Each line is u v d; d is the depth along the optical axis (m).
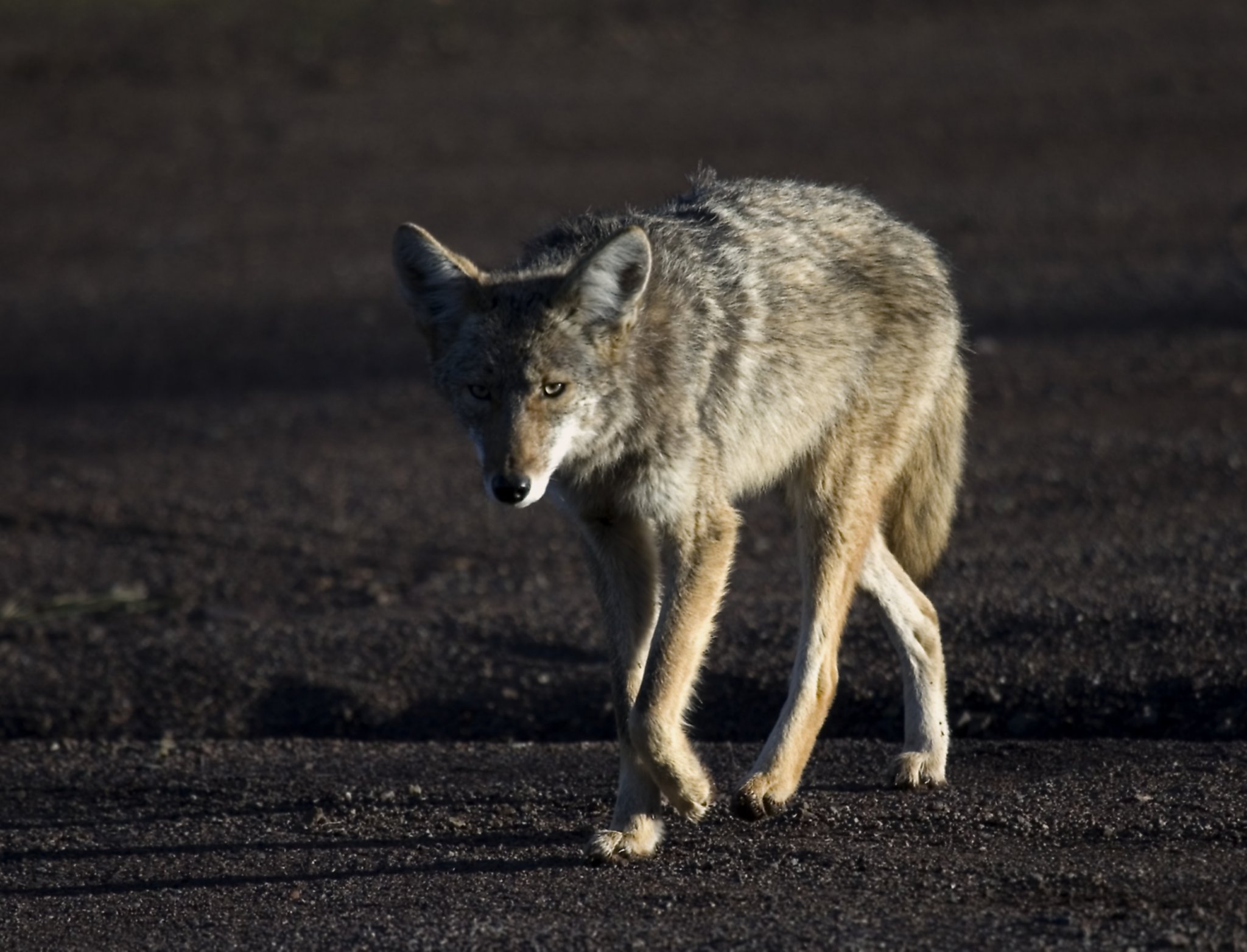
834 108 37.19
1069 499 16.89
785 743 10.21
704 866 9.19
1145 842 9.05
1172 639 12.71
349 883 9.39
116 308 28.27
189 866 10.06
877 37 43.25
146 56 44.47
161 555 17.22
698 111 37.56
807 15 45.75
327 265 29.66
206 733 13.39
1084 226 28.55
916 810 10.06
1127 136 33.81
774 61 41.62
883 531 12.09
